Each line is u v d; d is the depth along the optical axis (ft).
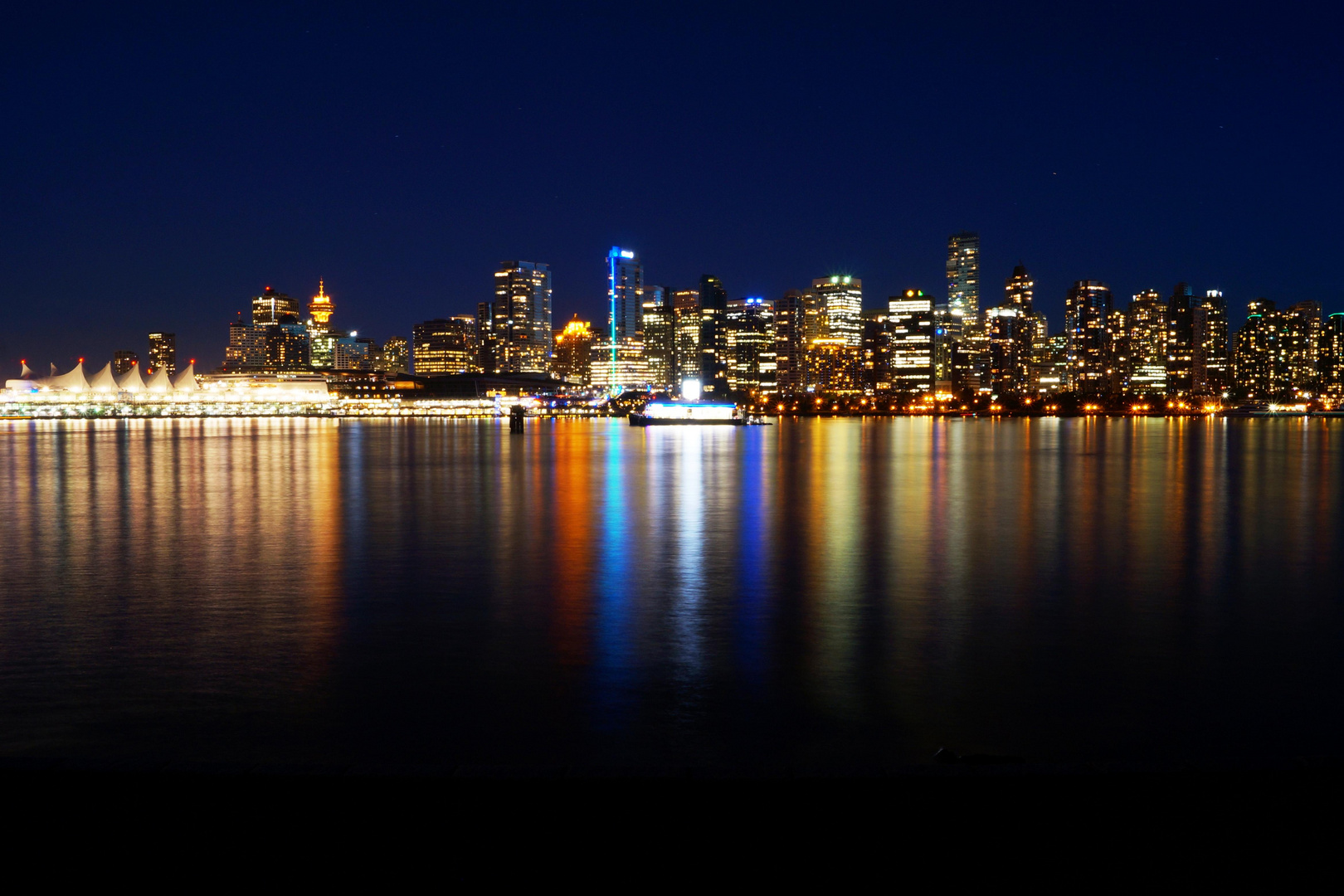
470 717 47.98
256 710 49.14
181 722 47.34
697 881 21.25
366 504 171.32
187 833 22.97
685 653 61.21
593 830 23.07
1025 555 105.91
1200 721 47.42
